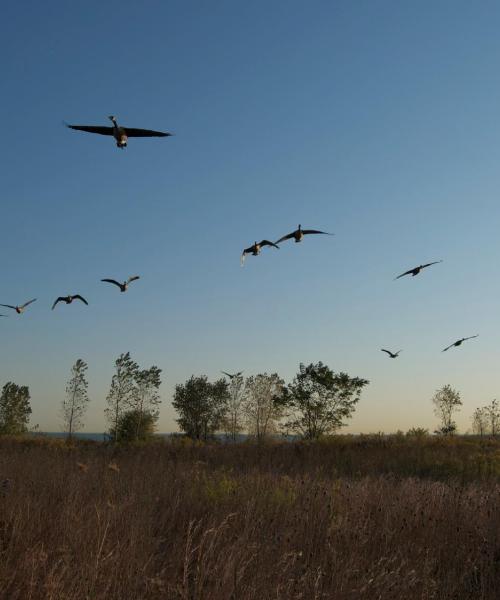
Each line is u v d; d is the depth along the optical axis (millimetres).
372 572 7461
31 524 8477
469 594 7676
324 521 9938
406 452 28109
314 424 45281
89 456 21422
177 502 10789
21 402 58250
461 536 9547
